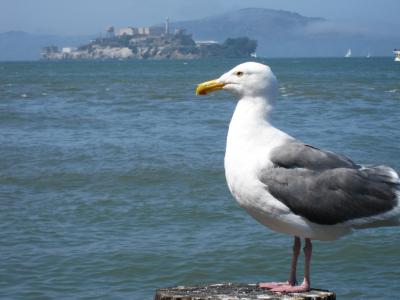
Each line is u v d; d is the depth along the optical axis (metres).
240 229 13.59
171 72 118.06
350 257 11.99
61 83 74.94
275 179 6.37
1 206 15.61
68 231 13.55
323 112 34.84
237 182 6.55
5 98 49.66
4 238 13.09
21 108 40.53
